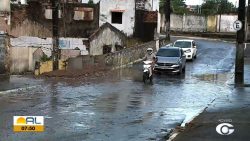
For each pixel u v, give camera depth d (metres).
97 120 13.73
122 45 48.03
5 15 35.72
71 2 55.00
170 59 30.72
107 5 56.12
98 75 28.72
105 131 12.14
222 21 84.31
